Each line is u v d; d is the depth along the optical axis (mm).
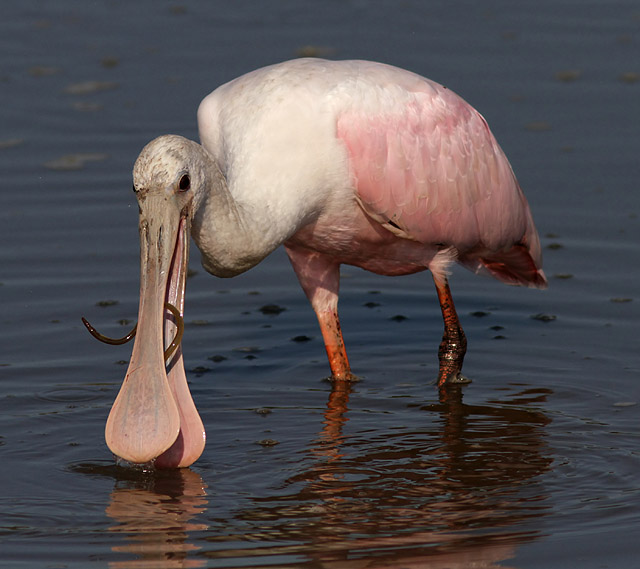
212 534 8570
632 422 10852
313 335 13383
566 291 14141
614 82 18906
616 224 15531
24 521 8789
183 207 9328
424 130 11531
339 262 12133
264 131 10812
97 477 9648
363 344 13180
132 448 9180
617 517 8789
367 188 11172
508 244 12508
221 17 21344
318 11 21516
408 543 8383
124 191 16344
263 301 14234
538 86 18797
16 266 14641
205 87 18734
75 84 19016
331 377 12227
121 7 21906
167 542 8422
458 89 18609
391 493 9312
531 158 17000
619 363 12297
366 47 19875
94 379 12008
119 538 8508
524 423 10859
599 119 17953
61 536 8539
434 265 12047
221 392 11758
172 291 9375
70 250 15016
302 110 10898
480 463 9930
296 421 10977
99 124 17844
